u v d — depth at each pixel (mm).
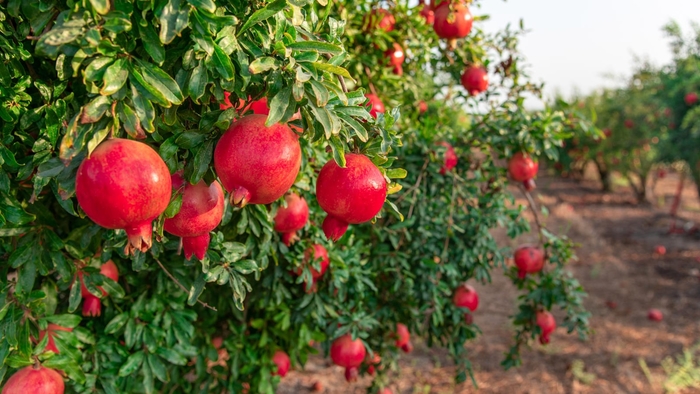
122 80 977
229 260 1501
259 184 1017
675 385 5023
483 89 3027
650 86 12398
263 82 1156
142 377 2176
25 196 1676
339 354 2457
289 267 2234
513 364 3418
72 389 1949
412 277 2910
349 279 2516
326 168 1165
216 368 2559
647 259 9180
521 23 3043
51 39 887
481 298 7492
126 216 916
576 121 3162
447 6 2576
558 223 11445
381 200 1157
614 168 14844
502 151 3012
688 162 9641
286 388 4961
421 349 5949
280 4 1062
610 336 6207
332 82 1120
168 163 1105
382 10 2832
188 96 1254
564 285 3143
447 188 2949
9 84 1327
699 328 6348
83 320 2119
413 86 3381
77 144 954
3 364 1637
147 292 2150
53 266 1714
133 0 998
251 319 2703
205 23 1015
